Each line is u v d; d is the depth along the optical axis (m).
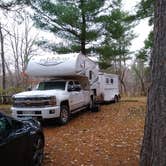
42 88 14.55
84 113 16.59
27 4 14.48
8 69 41.88
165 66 4.96
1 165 4.95
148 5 18.55
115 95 22.73
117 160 7.66
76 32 23.77
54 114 12.55
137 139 9.83
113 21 23.45
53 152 8.50
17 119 6.30
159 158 4.99
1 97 23.86
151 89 5.16
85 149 8.78
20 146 5.77
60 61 14.97
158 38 5.06
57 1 23.06
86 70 16.59
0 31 16.75
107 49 24.64
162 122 4.97
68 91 14.19
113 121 13.80
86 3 22.83
